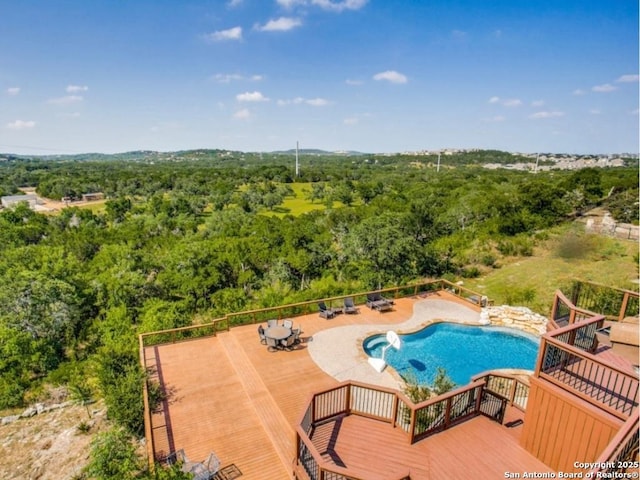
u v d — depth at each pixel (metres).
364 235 24.25
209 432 8.97
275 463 8.02
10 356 16.97
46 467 9.86
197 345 13.45
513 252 25.59
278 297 21.50
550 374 6.82
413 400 8.94
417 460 6.85
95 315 23.27
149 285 24.94
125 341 16.52
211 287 25.80
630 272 19.11
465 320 15.37
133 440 9.24
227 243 30.69
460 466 6.69
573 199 33.25
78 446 10.51
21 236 41.06
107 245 34.75
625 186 36.06
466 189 51.75
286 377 11.09
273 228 39.28
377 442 7.37
